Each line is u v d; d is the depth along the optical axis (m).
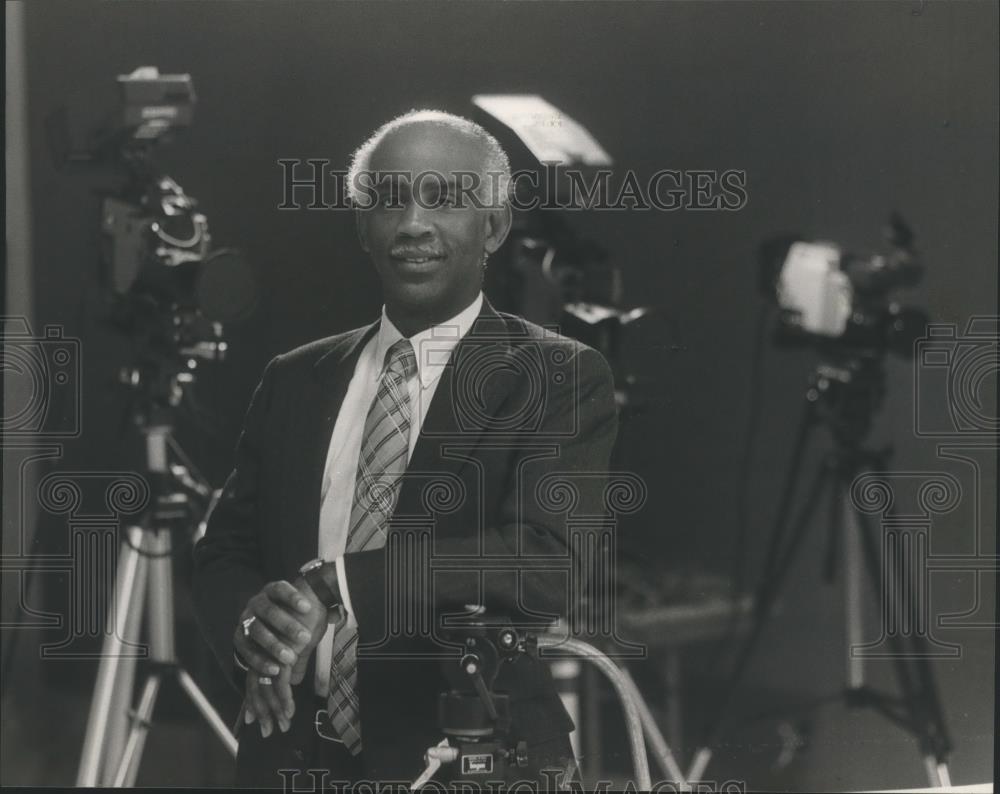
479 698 6.33
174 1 7.53
